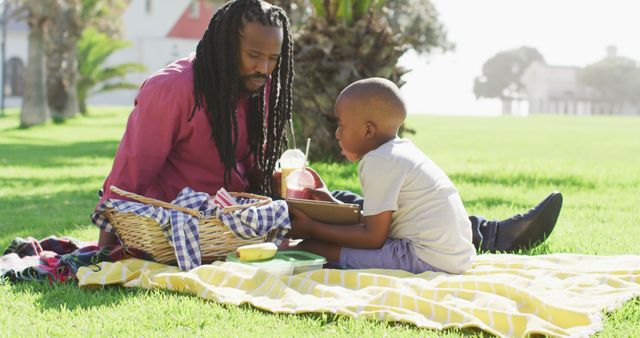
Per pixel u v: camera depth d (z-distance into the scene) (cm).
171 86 393
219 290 321
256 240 371
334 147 1007
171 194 413
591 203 709
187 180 414
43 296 324
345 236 371
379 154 363
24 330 277
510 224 433
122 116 3197
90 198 754
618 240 496
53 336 270
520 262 380
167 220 358
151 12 4700
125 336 269
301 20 1370
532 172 995
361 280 337
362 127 372
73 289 337
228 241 369
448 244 362
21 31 4362
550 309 294
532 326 273
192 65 405
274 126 426
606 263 381
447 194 368
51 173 1041
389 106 369
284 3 1117
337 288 324
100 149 1519
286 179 420
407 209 368
